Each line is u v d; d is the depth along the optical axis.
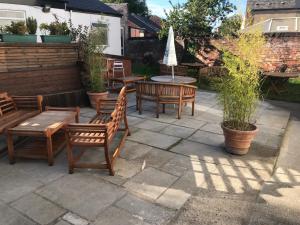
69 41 7.39
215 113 7.21
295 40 11.77
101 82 7.47
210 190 3.64
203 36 13.27
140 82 6.78
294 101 8.88
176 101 6.64
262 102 8.70
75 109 5.24
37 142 4.90
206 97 9.11
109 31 14.95
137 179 3.87
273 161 4.51
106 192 3.54
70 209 3.20
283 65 11.61
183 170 4.15
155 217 3.09
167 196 3.48
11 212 3.14
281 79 9.84
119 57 12.02
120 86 9.64
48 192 3.54
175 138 5.41
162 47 15.68
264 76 8.83
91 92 7.42
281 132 5.92
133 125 6.16
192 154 4.71
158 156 4.61
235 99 4.65
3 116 4.96
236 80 4.62
